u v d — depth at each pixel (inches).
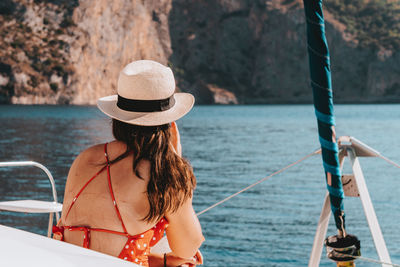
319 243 85.7
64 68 4800.7
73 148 1348.4
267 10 6082.7
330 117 74.5
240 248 427.5
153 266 79.2
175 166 72.4
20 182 809.5
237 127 2422.5
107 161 71.7
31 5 4963.1
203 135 1948.8
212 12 6181.1
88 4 5093.5
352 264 76.7
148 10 5826.8
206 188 805.2
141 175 70.1
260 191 775.1
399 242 450.3
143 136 71.2
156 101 70.9
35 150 1289.4
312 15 73.3
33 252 45.5
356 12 6333.7
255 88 6092.5
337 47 5969.5
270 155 1320.1
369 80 5846.5
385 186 825.5
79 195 71.4
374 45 5905.5
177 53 6077.8
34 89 4650.6
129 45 5438.0
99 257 48.4
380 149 1395.2
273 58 6043.3
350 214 593.6
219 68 6141.7
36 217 531.2
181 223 74.6
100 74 5098.4
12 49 4704.7
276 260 391.2
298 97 5989.2
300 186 827.4
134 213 69.9
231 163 1156.5
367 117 3240.7
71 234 71.8
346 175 83.7
